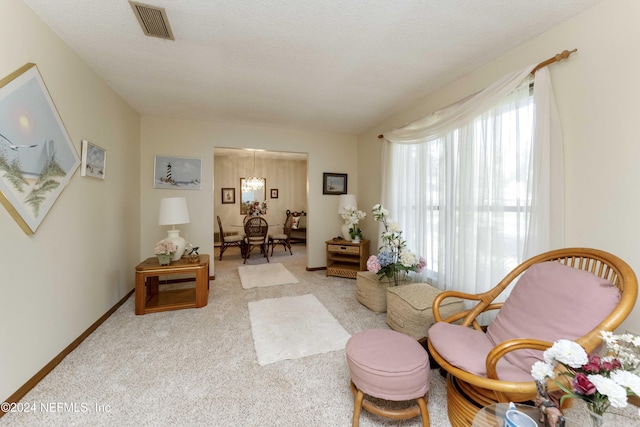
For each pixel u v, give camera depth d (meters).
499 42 1.91
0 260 1.34
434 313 1.62
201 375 1.66
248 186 6.89
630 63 1.38
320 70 2.31
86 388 1.53
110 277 2.56
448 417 1.36
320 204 4.41
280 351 1.94
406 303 2.10
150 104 3.09
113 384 1.57
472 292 2.26
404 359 1.28
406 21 1.68
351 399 1.47
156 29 1.75
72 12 1.58
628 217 1.40
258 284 3.60
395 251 2.73
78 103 2.04
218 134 3.81
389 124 3.60
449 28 1.75
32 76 1.53
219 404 1.42
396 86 2.64
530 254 1.79
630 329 1.40
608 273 1.29
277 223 7.67
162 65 2.21
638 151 1.36
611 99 1.46
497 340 1.40
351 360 1.32
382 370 1.21
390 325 2.33
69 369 1.71
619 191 1.43
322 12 1.59
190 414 1.35
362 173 4.41
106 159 2.49
